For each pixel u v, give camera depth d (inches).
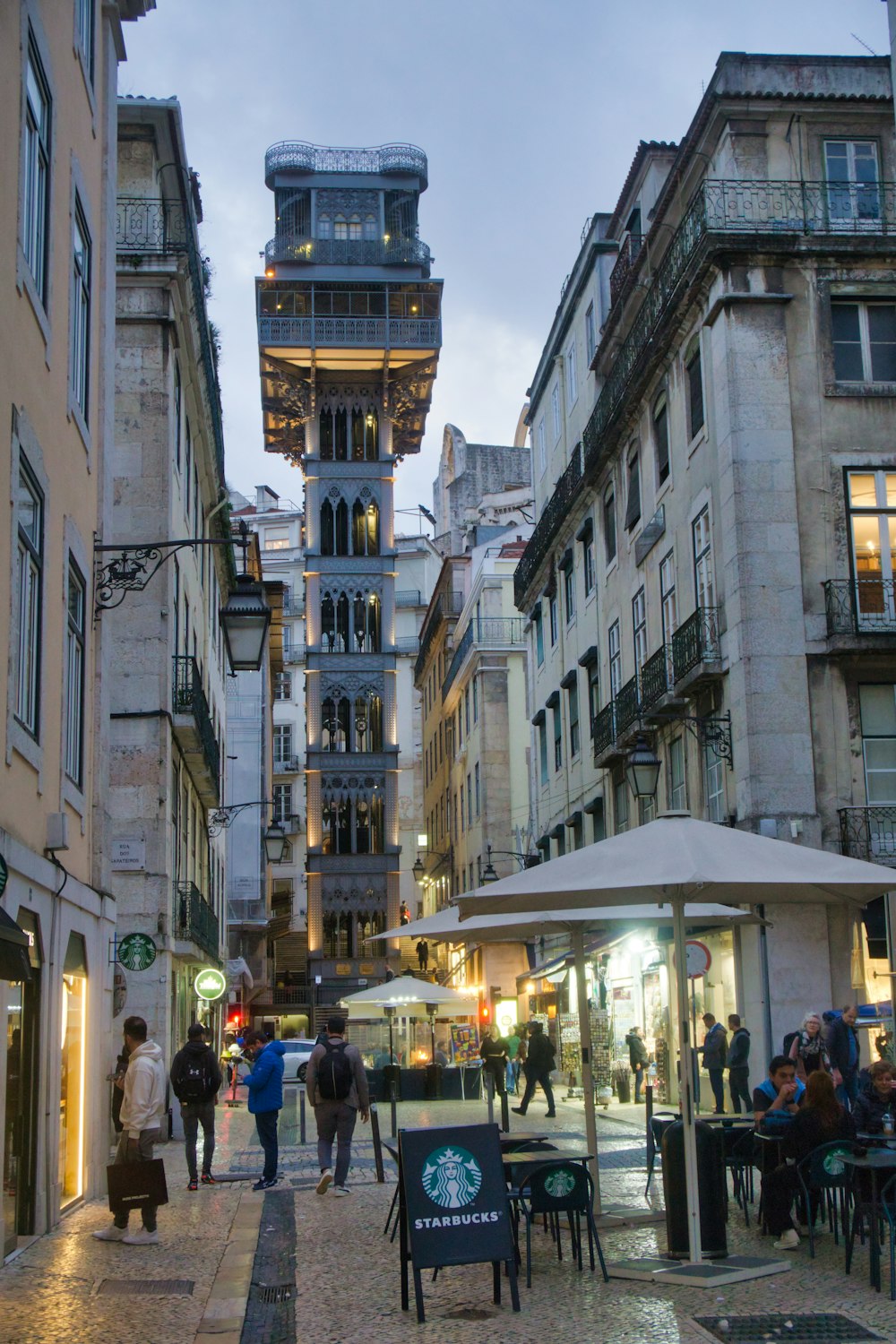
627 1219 452.8
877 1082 442.9
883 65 953.5
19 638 444.5
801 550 876.6
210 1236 449.4
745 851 361.4
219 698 1560.0
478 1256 327.0
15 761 431.5
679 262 967.6
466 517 3275.1
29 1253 417.1
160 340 952.9
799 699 857.5
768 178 938.1
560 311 1510.8
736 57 943.7
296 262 2289.6
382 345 2309.3
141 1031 457.7
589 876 361.7
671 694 976.3
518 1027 1338.6
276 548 3479.3
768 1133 425.1
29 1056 454.3
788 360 896.9
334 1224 476.4
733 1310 319.3
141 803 906.7
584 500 1376.7
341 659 2379.4
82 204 590.2
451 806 2452.0
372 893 2316.7
